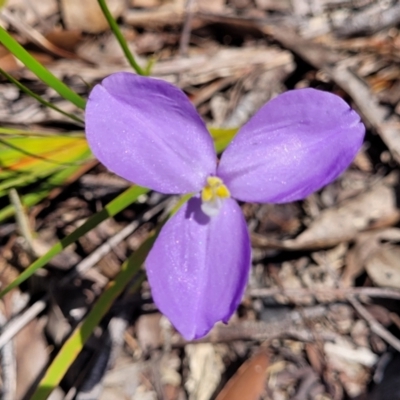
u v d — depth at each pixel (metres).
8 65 0.14
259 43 0.16
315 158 0.09
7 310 0.13
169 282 0.09
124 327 0.13
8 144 0.12
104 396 0.13
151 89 0.09
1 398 0.12
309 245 0.14
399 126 0.15
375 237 0.14
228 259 0.10
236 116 0.15
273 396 0.13
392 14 0.16
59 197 0.14
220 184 0.10
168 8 0.16
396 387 0.13
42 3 0.15
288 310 0.14
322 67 0.15
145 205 0.14
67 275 0.13
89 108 0.09
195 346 0.13
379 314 0.14
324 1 0.17
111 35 0.16
